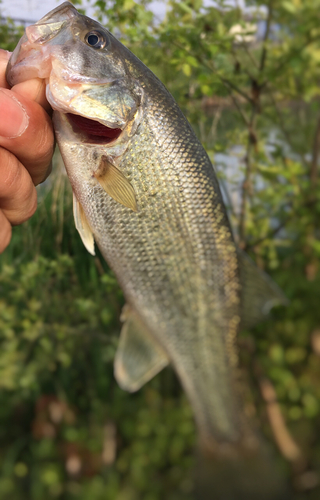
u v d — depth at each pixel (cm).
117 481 48
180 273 21
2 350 49
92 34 20
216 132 55
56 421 52
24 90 19
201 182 21
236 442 24
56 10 20
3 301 48
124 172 20
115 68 20
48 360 49
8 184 19
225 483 24
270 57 49
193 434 51
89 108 19
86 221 21
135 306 21
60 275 46
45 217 46
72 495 48
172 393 56
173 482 49
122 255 21
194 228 21
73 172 20
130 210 20
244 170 53
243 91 51
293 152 62
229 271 22
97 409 52
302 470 50
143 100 20
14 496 48
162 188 20
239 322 23
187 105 50
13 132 18
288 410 54
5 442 52
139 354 22
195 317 22
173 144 20
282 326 57
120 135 20
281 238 62
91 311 48
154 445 51
